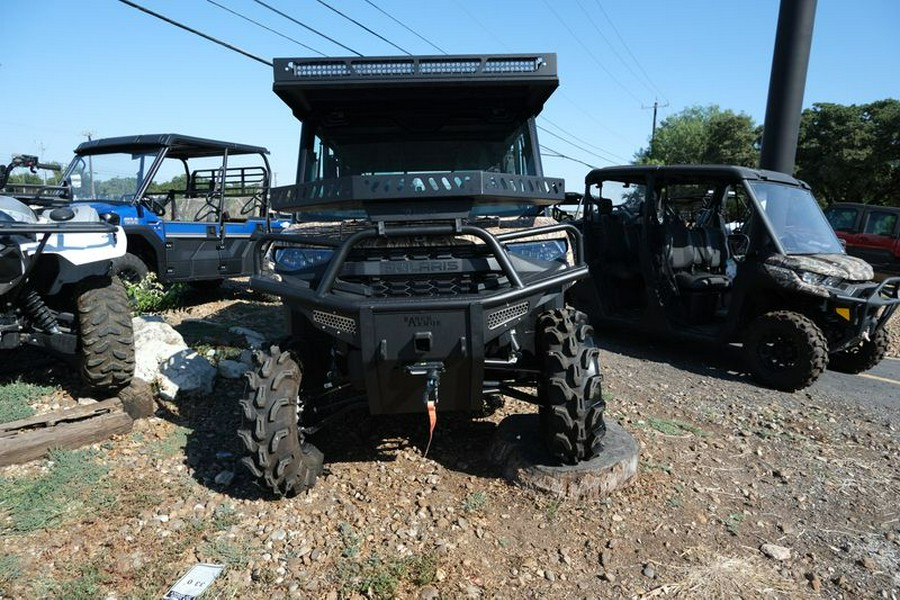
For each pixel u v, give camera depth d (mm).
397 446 4234
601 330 8750
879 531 3408
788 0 11391
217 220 9352
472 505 3439
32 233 4004
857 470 4207
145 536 3090
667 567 2973
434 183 3227
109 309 4375
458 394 3469
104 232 4281
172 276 8664
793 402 5797
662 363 7117
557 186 3660
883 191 32531
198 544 3037
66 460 3738
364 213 4148
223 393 4973
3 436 3873
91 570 2805
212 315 8133
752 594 2812
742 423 5059
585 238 8297
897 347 9039
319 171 4348
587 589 2797
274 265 3805
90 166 9203
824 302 6309
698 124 47938
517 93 4137
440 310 3146
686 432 4711
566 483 3518
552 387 3410
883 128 30047
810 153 31984
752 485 3895
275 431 3258
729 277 7727
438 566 2895
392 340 3180
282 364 3391
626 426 4742
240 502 3434
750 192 6836
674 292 7410
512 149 4371
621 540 3182
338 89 3922
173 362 4973
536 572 2896
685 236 7672
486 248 3525
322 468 3738
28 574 2779
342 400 3885
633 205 8453
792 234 6828
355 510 3393
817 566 3055
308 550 3008
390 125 4328
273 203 3703
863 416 5457
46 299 4801
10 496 3357
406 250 3518
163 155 8648
